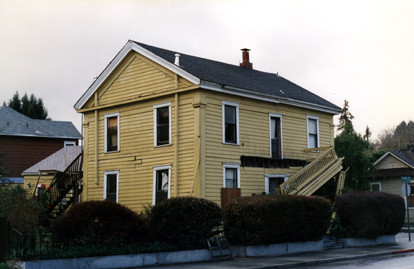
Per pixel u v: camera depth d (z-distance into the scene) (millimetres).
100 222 16938
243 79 28281
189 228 18562
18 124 46062
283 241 21000
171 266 17156
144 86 26672
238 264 17500
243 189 25719
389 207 25141
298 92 31641
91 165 28766
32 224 19484
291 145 28859
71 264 15383
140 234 17703
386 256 20578
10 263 15008
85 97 29359
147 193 25875
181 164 24484
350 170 38062
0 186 20781
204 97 24312
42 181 34969
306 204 21438
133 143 26938
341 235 24156
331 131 32219
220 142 24859
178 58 25250
